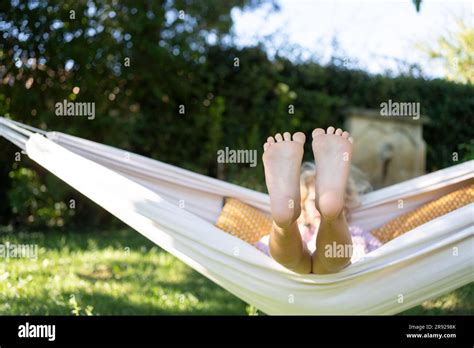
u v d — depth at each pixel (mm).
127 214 1288
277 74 3723
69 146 1454
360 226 1589
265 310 1299
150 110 3461
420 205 1574
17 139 1383
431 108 3330
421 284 1224
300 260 1179
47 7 3004
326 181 1126
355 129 3619
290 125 3654
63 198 3201
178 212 1264
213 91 3633
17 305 1774
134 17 3252
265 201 1593
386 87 3537
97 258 2434
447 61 3039
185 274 2314
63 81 3113
